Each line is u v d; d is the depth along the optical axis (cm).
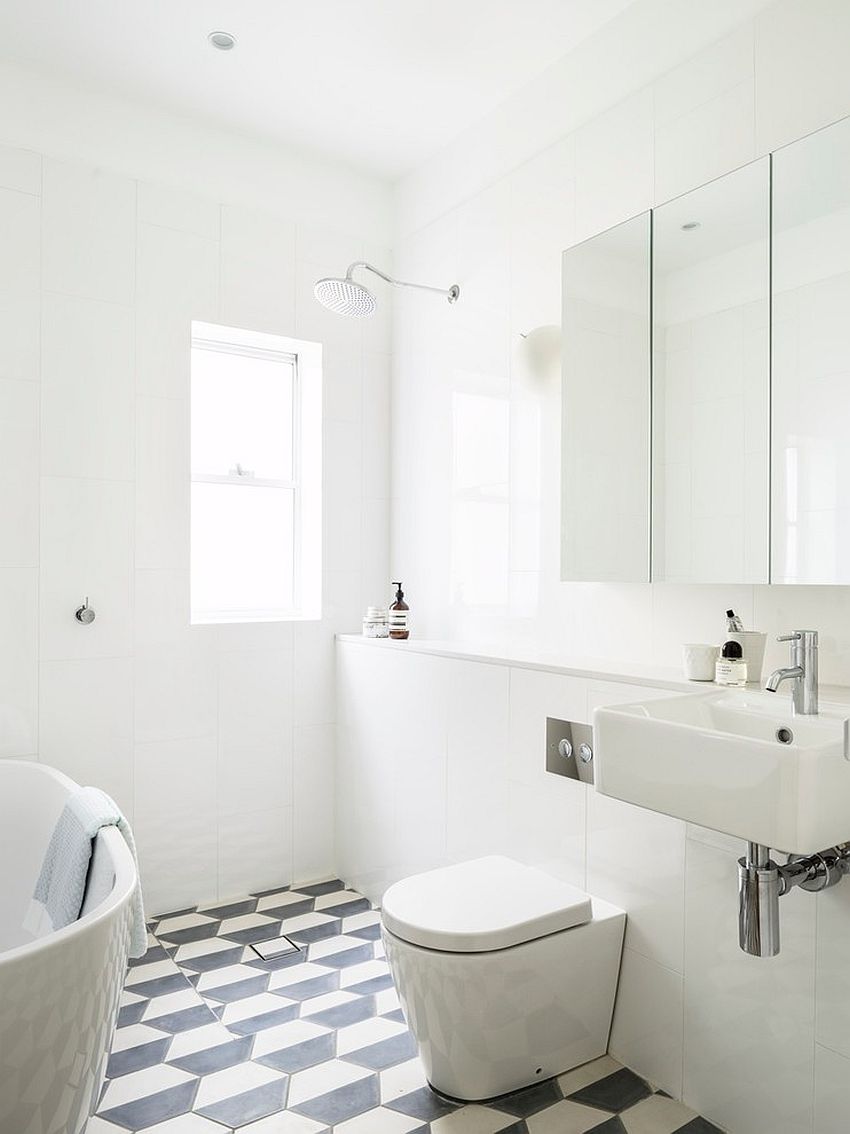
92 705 278
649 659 230
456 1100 186
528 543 272
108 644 280
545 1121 179
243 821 309
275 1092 188
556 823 220
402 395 341
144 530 288
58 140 273
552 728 221
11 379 264
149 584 288
